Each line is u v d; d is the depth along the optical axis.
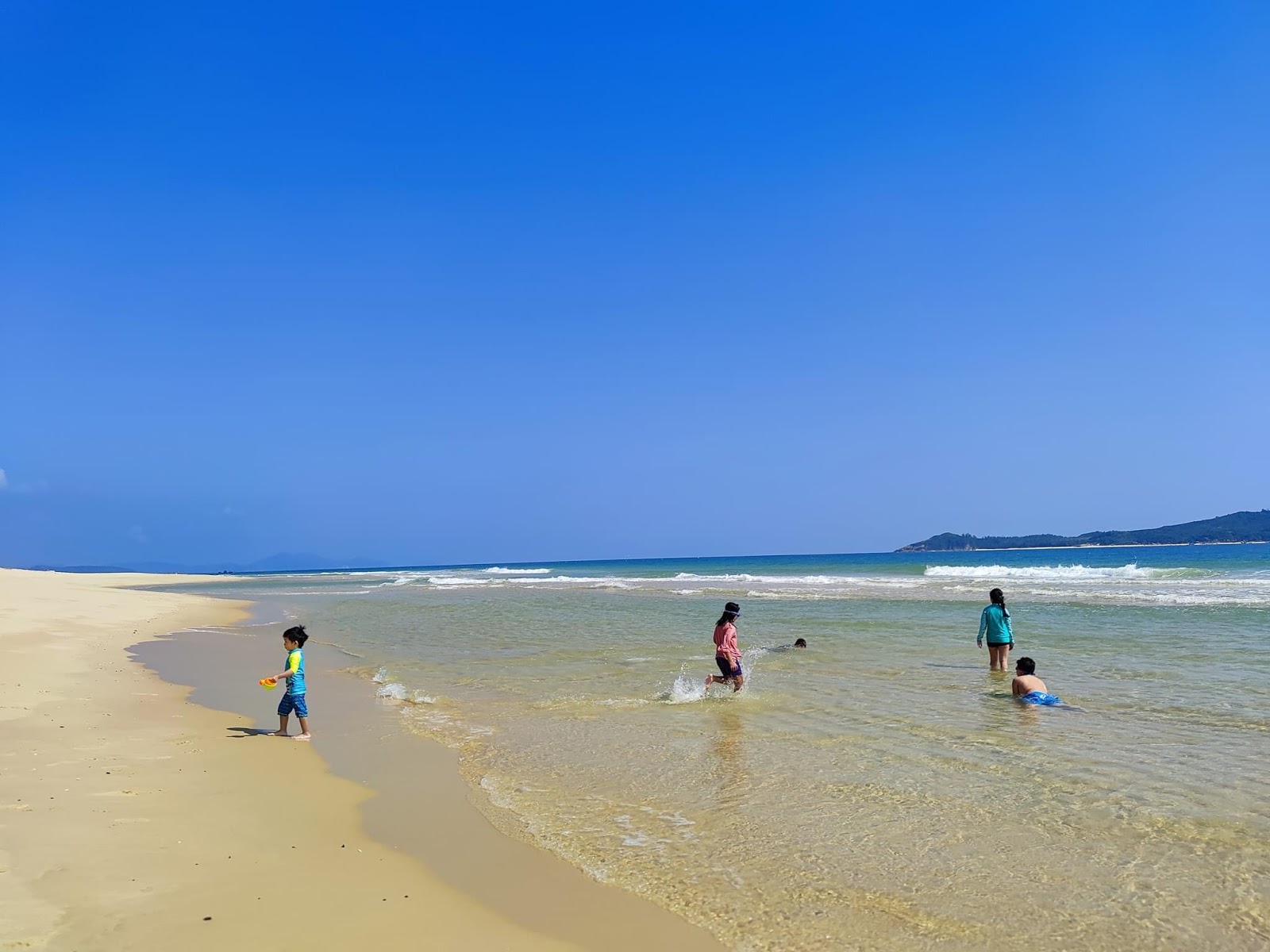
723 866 5.62
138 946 4.18
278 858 5.62
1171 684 11.91
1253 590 27.06
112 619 24.77
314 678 14.28
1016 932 4.62
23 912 4.49
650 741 9.27
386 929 4.56
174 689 12.85
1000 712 10.51
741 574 61.06
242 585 63.91
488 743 9.26
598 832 6.30
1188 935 4.55
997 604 13.66
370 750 8.96
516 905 4.97
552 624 22.94
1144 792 7.10
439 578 72.00
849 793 7.23
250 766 8.16
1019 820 6.47
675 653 16.61
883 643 17.20
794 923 4.76
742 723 10.17
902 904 4.99
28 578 52.47
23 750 8.28
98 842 5.70
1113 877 5.35
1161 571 38.12
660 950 4.42
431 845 6.02
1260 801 6.80
